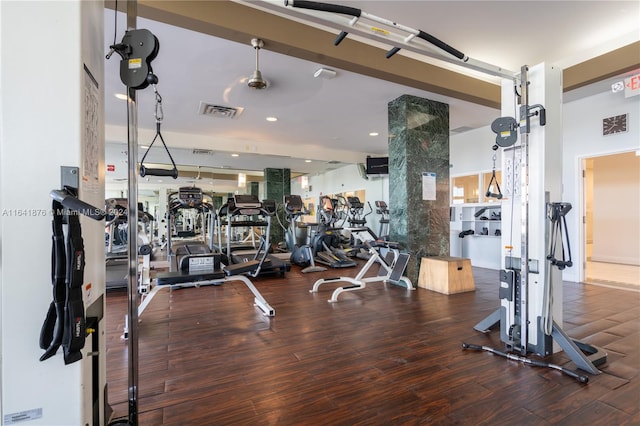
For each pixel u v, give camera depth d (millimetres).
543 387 2096
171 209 6227
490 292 4633
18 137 952
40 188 968
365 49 3594
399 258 5121
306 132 6996
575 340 2756
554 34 3482
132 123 1320
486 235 6816
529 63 4137
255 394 2031
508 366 2387
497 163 6629
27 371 974
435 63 4148
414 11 3053
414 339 2896
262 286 5066
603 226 7711
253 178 10539
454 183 7750
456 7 3010
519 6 2996
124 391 2076
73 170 1003
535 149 2584
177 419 1784
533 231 2596
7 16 947
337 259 6910
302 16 1859
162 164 8844
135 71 1266
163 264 6758
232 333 3062
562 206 2400
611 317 3504
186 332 3096
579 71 4004
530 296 2609
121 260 5223
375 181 9508
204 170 9844
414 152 5023
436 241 5242
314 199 12078
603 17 3178
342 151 9000
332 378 2219
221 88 4598
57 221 938
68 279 943
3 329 947
